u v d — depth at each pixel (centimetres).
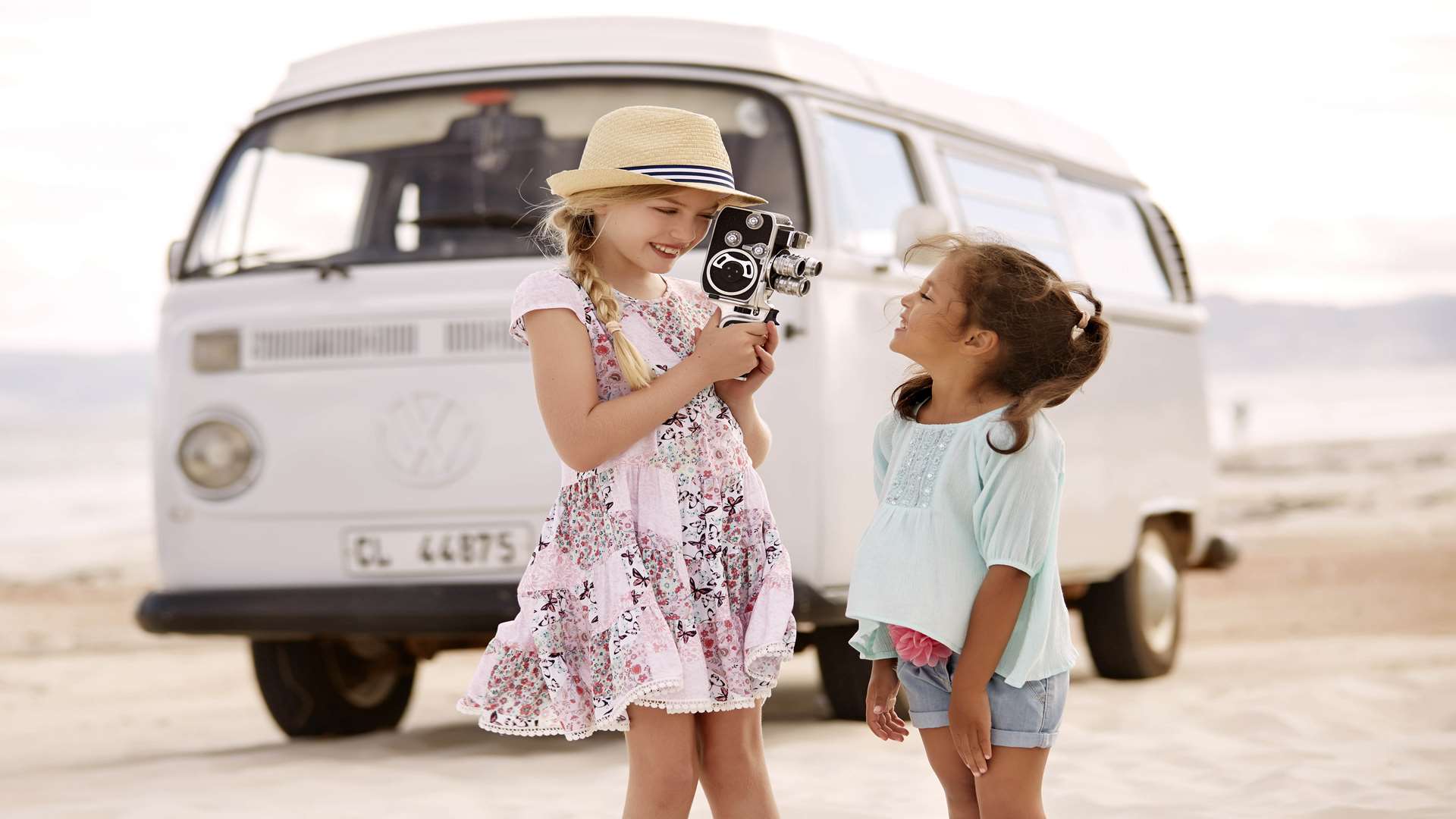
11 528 2639
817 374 580
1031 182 807
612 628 332
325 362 615
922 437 337
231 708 1034
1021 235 776
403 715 761
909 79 736
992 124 798
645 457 341
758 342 342
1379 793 491
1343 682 770
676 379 336
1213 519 947
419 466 601
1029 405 322
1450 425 3766
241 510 623
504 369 595
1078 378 332
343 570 610
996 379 335
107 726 928
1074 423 760
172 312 647
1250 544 2283
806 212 606
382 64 673
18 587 2075
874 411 614
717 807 353
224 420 627
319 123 668
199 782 574
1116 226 906
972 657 320
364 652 718
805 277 346
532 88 642
